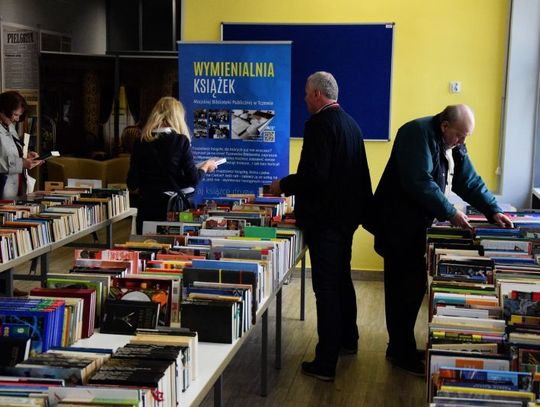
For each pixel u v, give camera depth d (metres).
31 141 9.18
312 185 3.95
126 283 2.80
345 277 4.47
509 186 6.10
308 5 6.23
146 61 9.17
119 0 10.94
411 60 6.17
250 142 5.77
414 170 3.88
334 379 4.19
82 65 9.14
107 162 9.15
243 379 4.20
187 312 2.64
